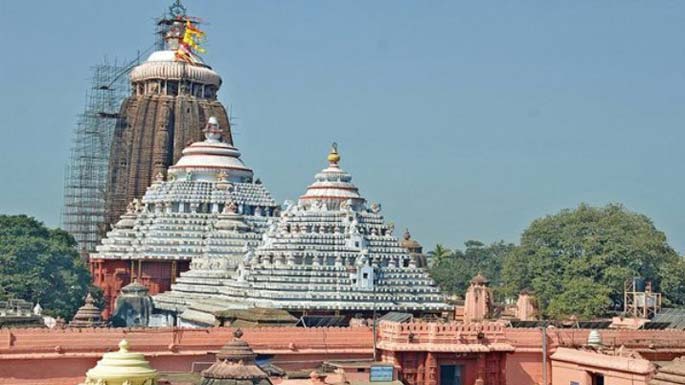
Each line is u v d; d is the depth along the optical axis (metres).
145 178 153.62
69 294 117.62
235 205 127.00
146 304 102.88
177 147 154.75
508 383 73.75
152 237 125.00
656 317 89.56
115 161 157.12
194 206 127.50
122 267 126.88
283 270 92.00
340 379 63.88
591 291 118.94
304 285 91.12
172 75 159.50
